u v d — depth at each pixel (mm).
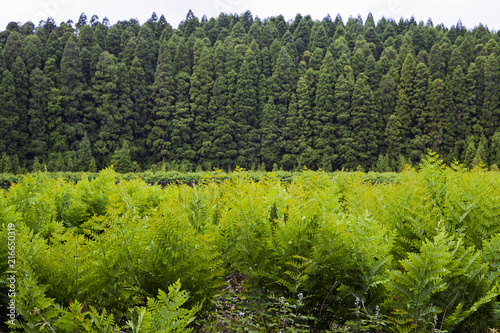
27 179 4480
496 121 58719
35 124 47875
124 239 2744
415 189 3602
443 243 2611
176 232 2689
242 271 3117
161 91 57938
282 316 2684
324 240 2820
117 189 4629
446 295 2670
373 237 2811
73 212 4465
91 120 52688
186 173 47344
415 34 73500
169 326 2146
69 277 2418
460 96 58719
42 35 59531
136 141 55250
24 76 49375
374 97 60438
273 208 3322
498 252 2838
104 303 2529
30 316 2146
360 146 56531
